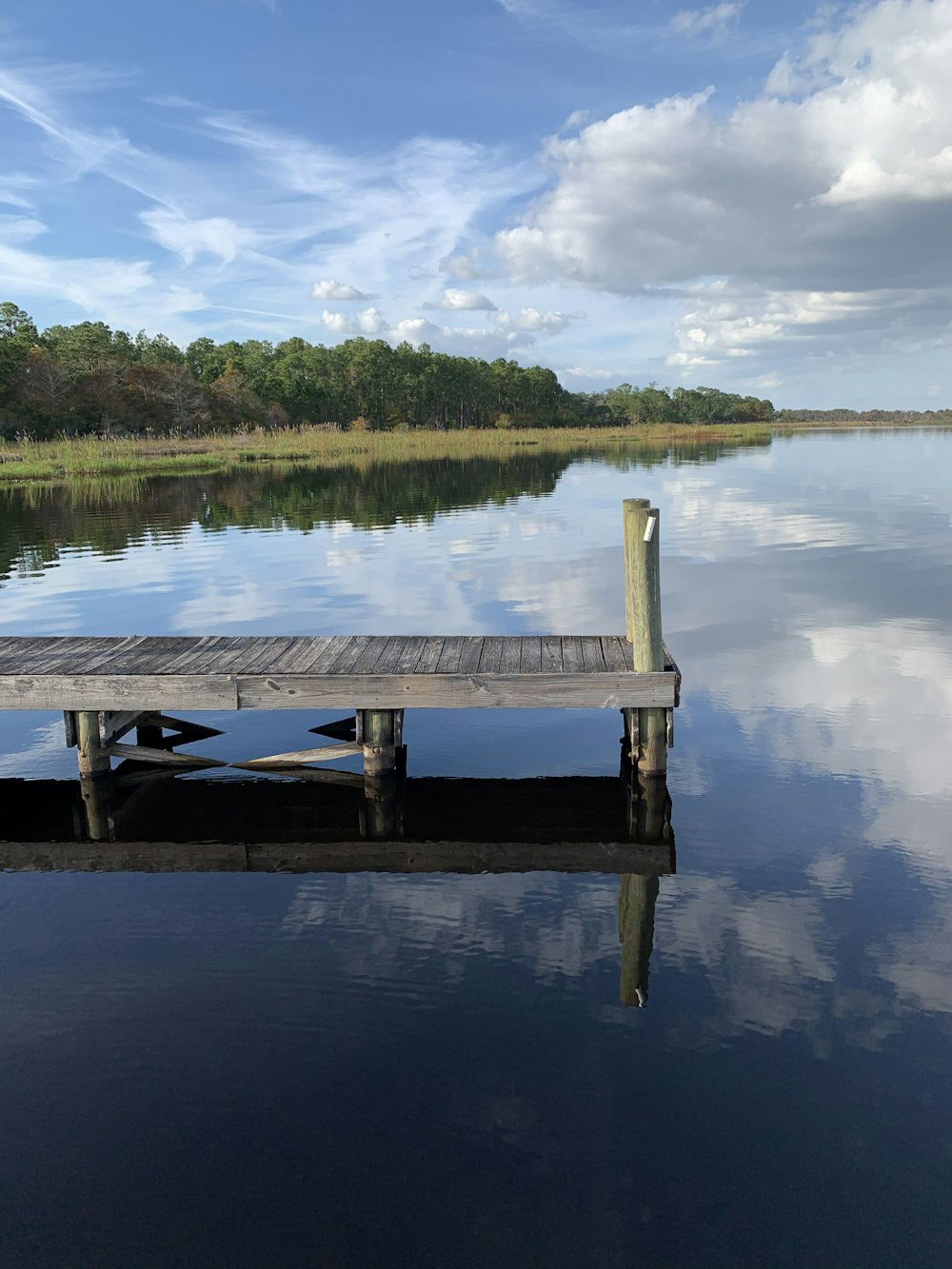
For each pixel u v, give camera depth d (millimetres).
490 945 4578
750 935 4629
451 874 5453
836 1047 3721
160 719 8320
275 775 7359
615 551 16766
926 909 4844
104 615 11992
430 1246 2811
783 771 6770
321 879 5430
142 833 6191
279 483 31375
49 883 5402
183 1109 3412
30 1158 3188
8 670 7273
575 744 7777
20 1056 3732
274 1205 2971
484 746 7754
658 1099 3434
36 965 4441
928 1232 2857
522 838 5965
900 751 7105
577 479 32438
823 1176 3070
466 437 61125
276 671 7223
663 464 40406
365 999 4105
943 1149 3186
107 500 26219
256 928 4801
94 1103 3449
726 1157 3150
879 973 4266
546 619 11625
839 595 12727
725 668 9359
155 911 5016
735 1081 3529
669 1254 2783
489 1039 3799
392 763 7129
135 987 4227
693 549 16828
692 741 7430
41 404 61688
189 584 14055
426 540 18375
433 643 8266
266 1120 3350
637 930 4695
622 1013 3963
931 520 20469
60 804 6758
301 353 114812
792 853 5531
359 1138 3250
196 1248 2818
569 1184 3037
